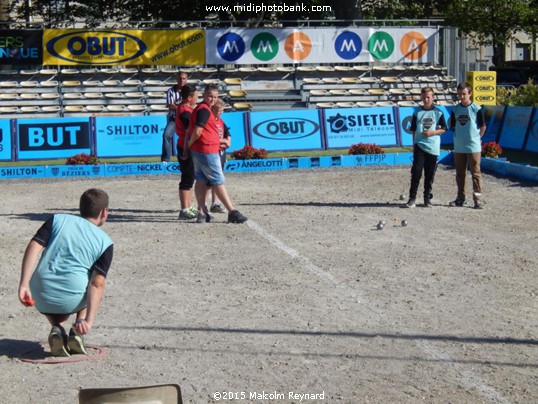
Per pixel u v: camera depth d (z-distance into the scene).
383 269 9.66
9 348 6.95
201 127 12.25
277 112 22.08
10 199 15.41
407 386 6.09
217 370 6.42
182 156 12.88
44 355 6.77
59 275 6.53
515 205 14.36
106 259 6.61
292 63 29.12
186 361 6.62
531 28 45.22
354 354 6.77
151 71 28.36
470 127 13.82
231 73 28.98
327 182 17.52
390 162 20.52
